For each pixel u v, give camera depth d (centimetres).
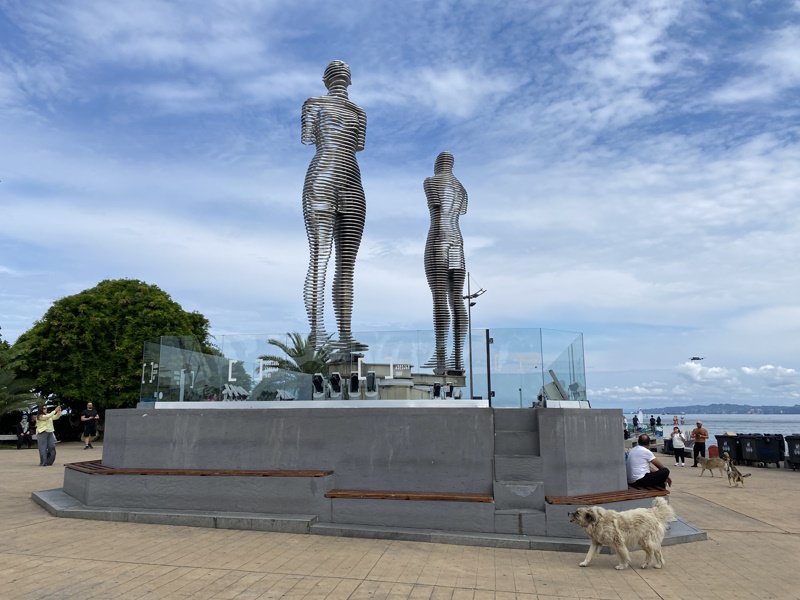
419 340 1286
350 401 1148
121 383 3572
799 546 962
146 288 3888
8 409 3145
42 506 1179
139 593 656
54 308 3675
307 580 713
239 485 1043
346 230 1392
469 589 693
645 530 800
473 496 955
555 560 834
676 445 2444
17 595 645
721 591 710
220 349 1277
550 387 1244
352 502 991
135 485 1091
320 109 1390
